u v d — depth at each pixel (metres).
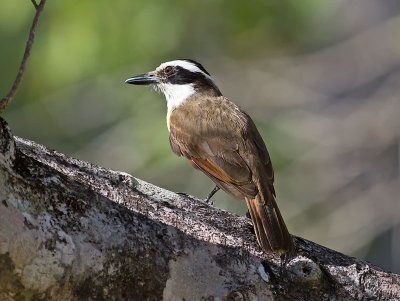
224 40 15.34
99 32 13.92
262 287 6.99
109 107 15.48
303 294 7.11
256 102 15.73
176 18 14.40
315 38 16.16
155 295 6.59
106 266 6.38
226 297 6.84
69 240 6.24
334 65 16.70
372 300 7.27
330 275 7.30
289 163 15.23
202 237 7.00
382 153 16.09
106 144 15.15
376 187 15.90
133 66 14.41
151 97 15.20
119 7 13.94
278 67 15.95
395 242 15.88
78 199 6.46
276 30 15.47
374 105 16.19
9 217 5.98
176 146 10.22
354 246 15.23
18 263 5.98
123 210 6.74
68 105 15.36
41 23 14.06
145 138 14.80
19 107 15.12
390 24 16.72
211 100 10.48
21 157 6.34
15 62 14.22
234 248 7.07
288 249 7.20
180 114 10.28
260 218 7.36
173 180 14.80
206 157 9.69
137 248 6.58
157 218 6.93
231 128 9.80
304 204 15.12
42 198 6.26
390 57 16.97
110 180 7.07
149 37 14.23
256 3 14.86
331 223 15.30
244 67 15.78
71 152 15.47
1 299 6.05
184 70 11.30
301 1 14.93
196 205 7.25
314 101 15.85
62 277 6.17
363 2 17.81
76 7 13.84
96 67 14.16
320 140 15.61
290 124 15.49
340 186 15.45
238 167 9.28
